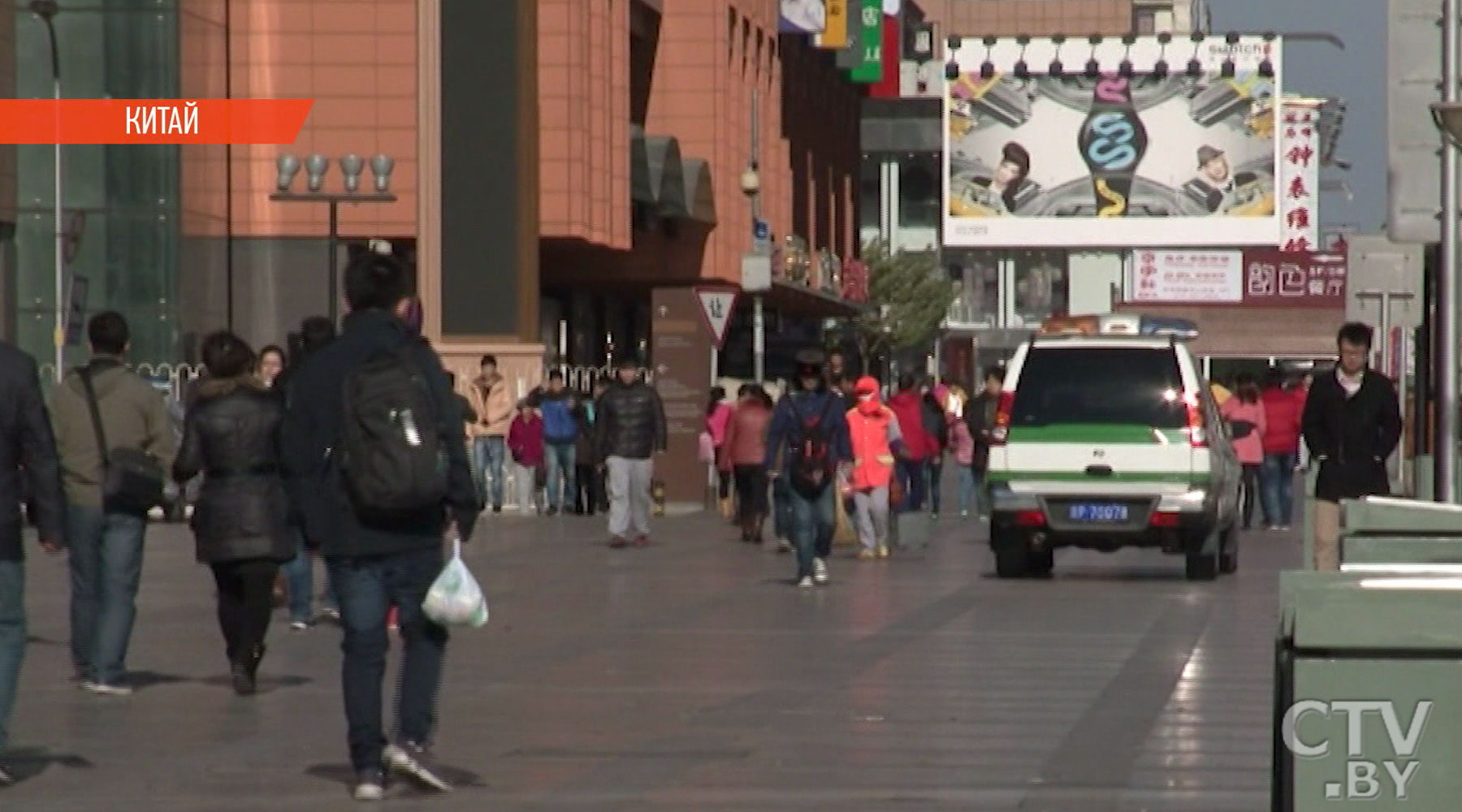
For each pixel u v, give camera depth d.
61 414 46.81
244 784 34.69
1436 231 54.66
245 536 46.22
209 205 142.12
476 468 127.25
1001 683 47.78
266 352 66.25
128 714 43.38
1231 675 49.31
